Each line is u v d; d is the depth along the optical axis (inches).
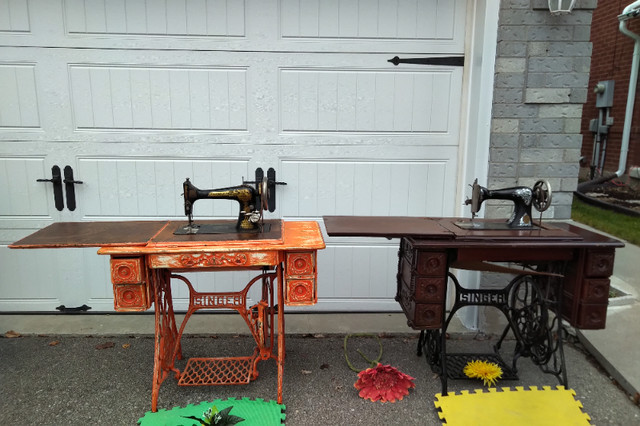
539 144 111.6
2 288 124.0
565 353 109.4
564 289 92.5
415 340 115.0
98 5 112.3
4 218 120.8
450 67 118.1
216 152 120.8
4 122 116.5
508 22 105.8
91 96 116.6
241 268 91.1
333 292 128.6
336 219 99.7
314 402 89.4
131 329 118.0
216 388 93.8
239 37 115.6
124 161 120.2
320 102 119.5
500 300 95.7
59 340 112.9
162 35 114.7
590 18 105.7
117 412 86.0
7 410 86.0
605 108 265.0
